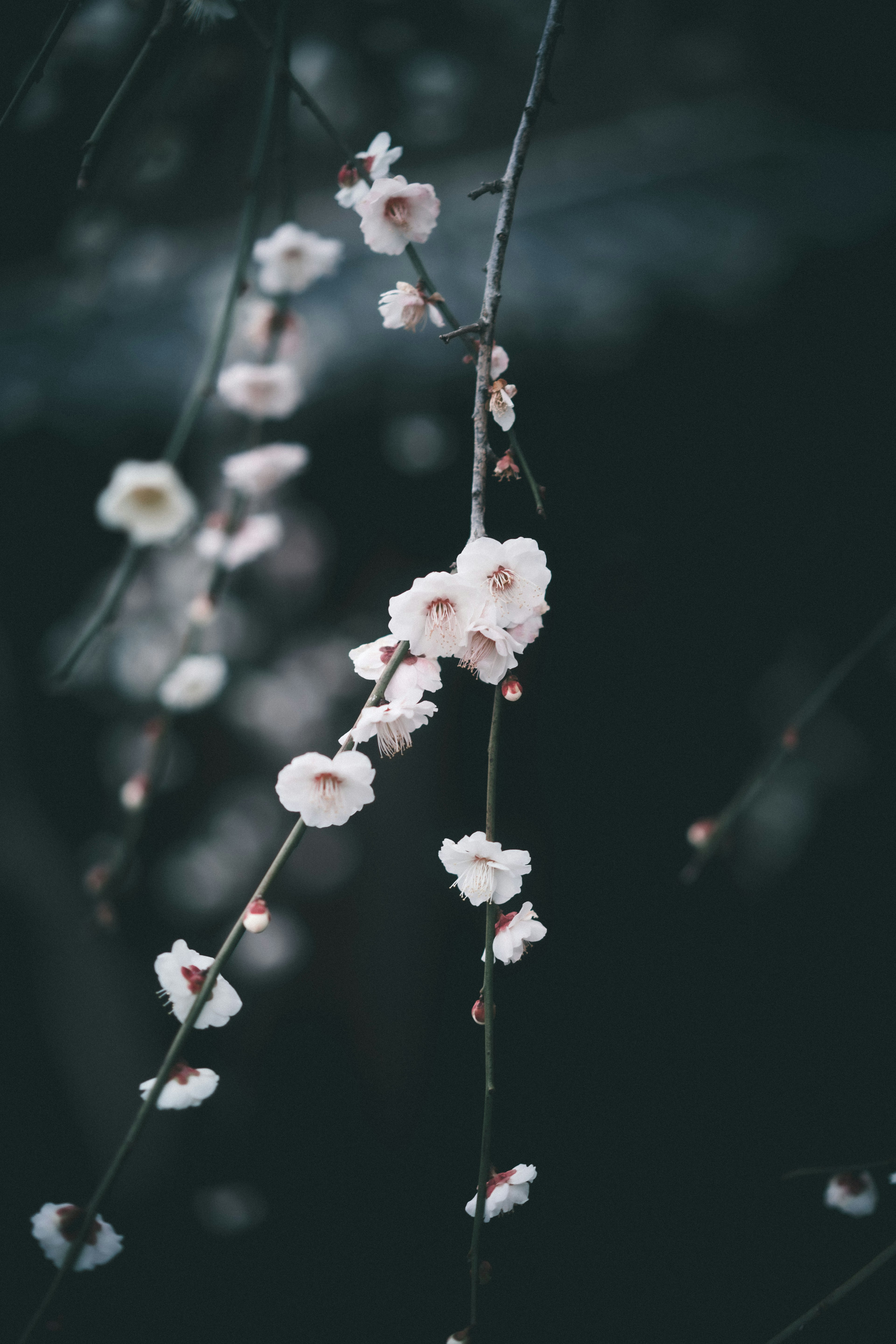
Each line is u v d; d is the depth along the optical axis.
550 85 1.27
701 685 1.42
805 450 1.30
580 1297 1.16
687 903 1.43
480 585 0.56
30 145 0.81
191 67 0.83
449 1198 1.30
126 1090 1.34
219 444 1.14
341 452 1.21
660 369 1.19
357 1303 1.21
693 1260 1.18
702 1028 1.40
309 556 1.27
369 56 1.04
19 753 1.37
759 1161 1.26
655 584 1.38
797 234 1.08
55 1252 0.58
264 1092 1.38
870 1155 1.23
